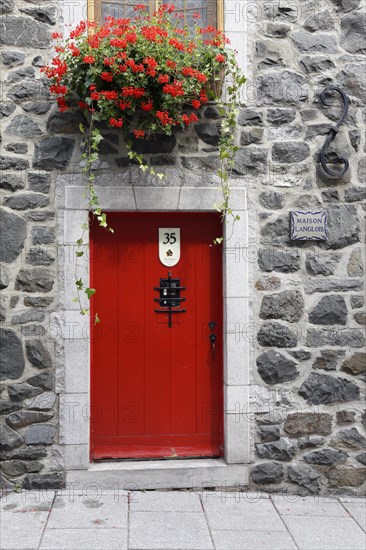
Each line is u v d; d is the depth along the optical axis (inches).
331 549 126.0
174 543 126.6
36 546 124.0
